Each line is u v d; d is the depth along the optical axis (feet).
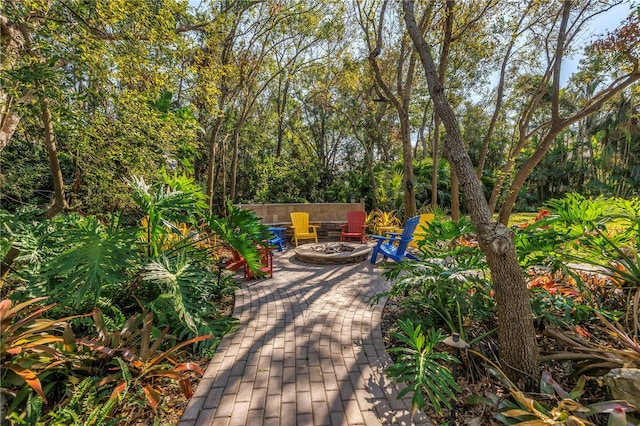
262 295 14.56
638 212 10.77
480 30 24.90
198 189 14.29
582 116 21.80
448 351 9.10
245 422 6.57
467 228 11.10
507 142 68.64
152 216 11.08
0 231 9.96
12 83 10.40
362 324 11.30
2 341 6.36
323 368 8.53
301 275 17.98
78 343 7.62
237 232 12.07
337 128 54.65
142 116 14.99
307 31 31.71
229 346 9.75
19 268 10.48
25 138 17.79
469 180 7.89
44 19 11.28
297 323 11.43
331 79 43.88
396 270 10.98
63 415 6.23
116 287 10.76
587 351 7.79
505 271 7.55
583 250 11.10
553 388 6.95
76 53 11.53
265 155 51.60
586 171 63.52
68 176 24.14
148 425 6.64
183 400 7.41
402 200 36.42
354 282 16.62
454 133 8.20
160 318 9.78
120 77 12.90
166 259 10.67
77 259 8.47
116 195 16.58
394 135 57.98
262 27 29.17
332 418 6.68
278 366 8.63
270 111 53.52
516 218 47.62
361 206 31.50
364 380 8.00
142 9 12.90
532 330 7.66
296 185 45.57
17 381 6.35
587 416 6.18
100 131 15.08
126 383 6.65
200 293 10.94
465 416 6.82
